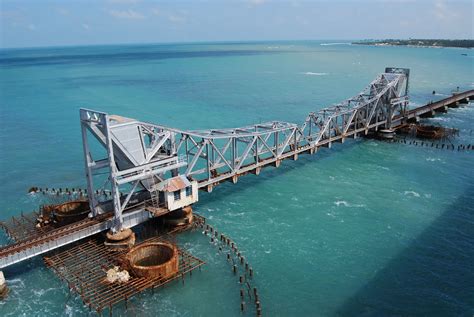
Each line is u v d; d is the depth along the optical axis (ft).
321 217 170.81
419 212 175.52
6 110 401.08
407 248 147.02
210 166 174.70
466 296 121.49
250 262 137.90
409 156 253.24
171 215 155.63
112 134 131.95
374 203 184.65
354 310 115.65
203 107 409.90
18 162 246.06
